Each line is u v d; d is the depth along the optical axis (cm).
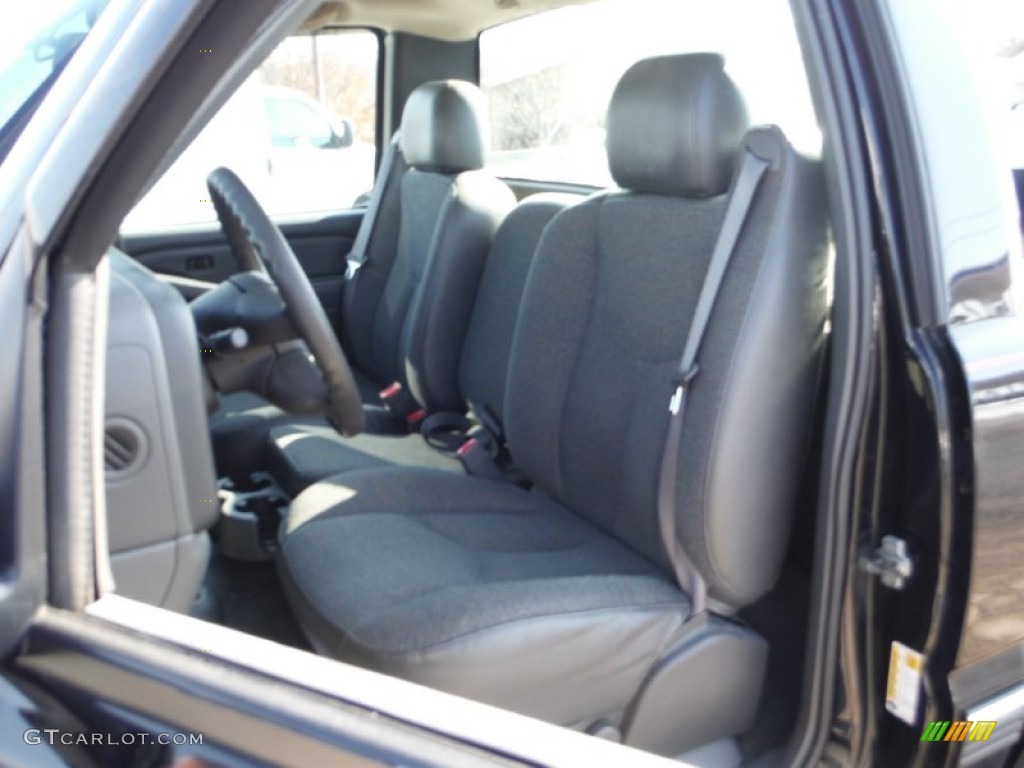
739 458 143
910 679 119
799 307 142
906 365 114
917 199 112
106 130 80
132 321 116
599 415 185
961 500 113
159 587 123
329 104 321
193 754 78
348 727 79
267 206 319
